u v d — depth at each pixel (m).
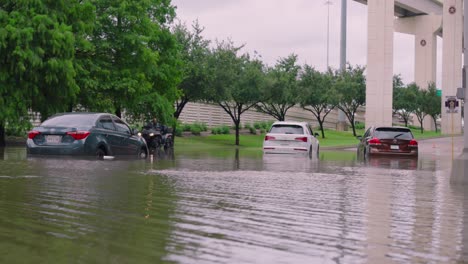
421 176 14.25
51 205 7.42
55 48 24.38
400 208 7.82
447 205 8.27
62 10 26.58
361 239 5.50
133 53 32.19
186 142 45.00
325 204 8.06
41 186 9.59
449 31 86.06
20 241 5.14
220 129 57.84
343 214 7.12
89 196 8.40
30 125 26.39
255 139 55.94
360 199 8.77
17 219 6.30
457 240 5.52
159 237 5.42
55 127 17.38
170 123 34.72
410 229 6.10
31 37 23.58
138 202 7.87
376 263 4.54
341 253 4.86
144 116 36.59
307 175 13.38
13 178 10.88
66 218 6.41
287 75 53.62
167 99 35.34
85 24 27.72
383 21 63.72
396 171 16.20
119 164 15.45
